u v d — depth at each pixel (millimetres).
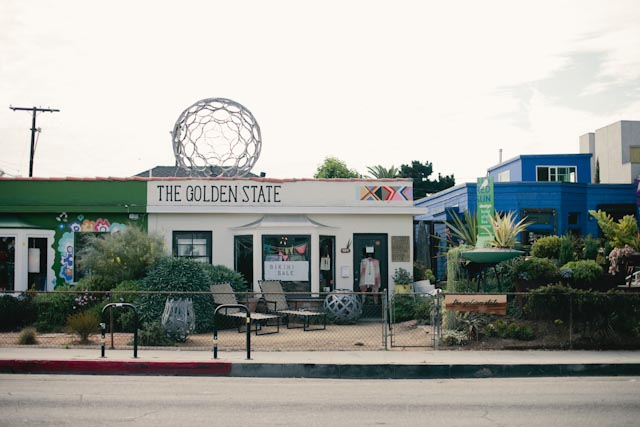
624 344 12969
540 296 13250
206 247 18875
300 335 15000
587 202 31047
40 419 7543
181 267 15477
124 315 14984
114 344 13109
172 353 12180
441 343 13312
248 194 18875
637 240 17469
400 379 10922
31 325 15703
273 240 18438
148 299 14992
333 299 17328
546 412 8172
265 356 11914
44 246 18453
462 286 15164
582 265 14688
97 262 16141
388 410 8234
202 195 18750
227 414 7902
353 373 11102
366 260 18969
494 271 15250
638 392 9602
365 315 18609
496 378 11016
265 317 14969
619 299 13156
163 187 18719
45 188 18516
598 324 13180
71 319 13492
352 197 19031
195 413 7938
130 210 18516
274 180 18953
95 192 18594
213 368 11102
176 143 20875
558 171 34094
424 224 23781
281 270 18391
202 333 15312
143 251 16344
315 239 18375
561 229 29516
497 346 12969
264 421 7543
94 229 18625
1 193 18391
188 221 18844
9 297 15523
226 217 18906
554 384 10359
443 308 14148
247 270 18750
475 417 7863
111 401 8617
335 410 8211
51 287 18391
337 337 14625
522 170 34094
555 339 13203
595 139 43688
